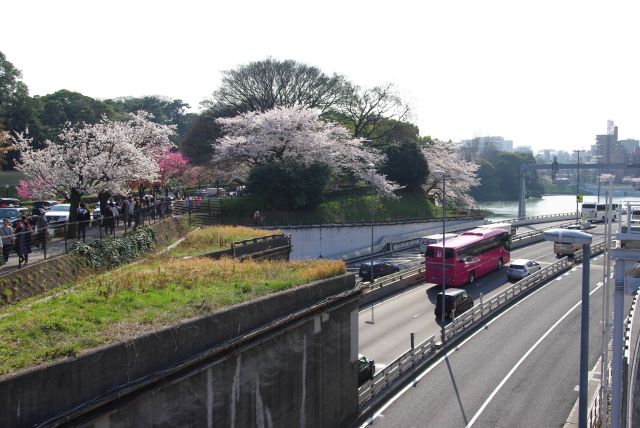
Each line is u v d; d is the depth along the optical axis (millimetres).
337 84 72062
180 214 44750
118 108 96750
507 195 144750
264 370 15188
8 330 11508
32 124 64438
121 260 22781
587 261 17000
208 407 13195
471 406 21125
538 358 26031
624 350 20625
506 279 43844
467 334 29734
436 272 40375
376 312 34000
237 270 19016
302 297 17203
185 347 12750
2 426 9070
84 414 10141
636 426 19703
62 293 15812
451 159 79688
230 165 60938
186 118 112875
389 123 79312
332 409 18500
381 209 63781
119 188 32250
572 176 186250
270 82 66812
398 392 22438
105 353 10852
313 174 54719
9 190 56938
